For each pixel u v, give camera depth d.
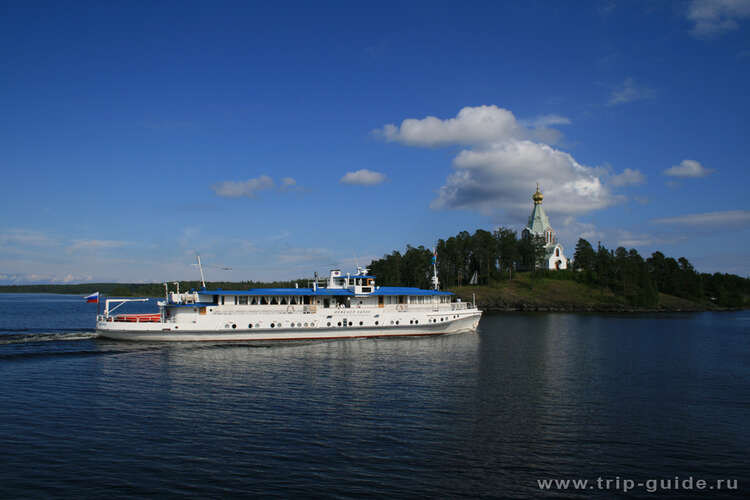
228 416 32.56
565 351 64.62
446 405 35.72
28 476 23.14
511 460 25.84
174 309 67.12
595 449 27.58
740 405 36.91
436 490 22.30
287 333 68.50
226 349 60.78
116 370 47.31
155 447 26.92
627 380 45.69
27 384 41.28
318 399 37.03
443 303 81.94
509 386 42.25
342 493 21.80
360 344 66.75
